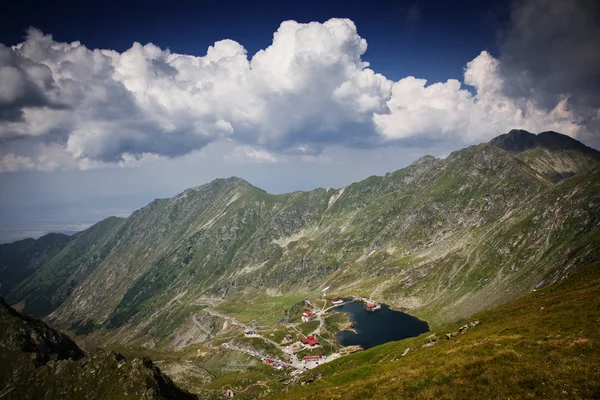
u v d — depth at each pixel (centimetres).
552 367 3972
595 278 8588
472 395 3984
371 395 4925
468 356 5038
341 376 7875
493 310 9994
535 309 7812
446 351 6159
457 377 4450
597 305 5806
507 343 5112
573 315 5719
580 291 7712
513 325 6431
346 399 5097
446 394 4162
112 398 15138
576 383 3597
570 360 3994
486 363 4522
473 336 6806
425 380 4666
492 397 3828
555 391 3588
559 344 4466
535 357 4316
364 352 11631
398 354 9562
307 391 7806
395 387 4809
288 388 11531
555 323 5603
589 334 4622
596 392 3381
